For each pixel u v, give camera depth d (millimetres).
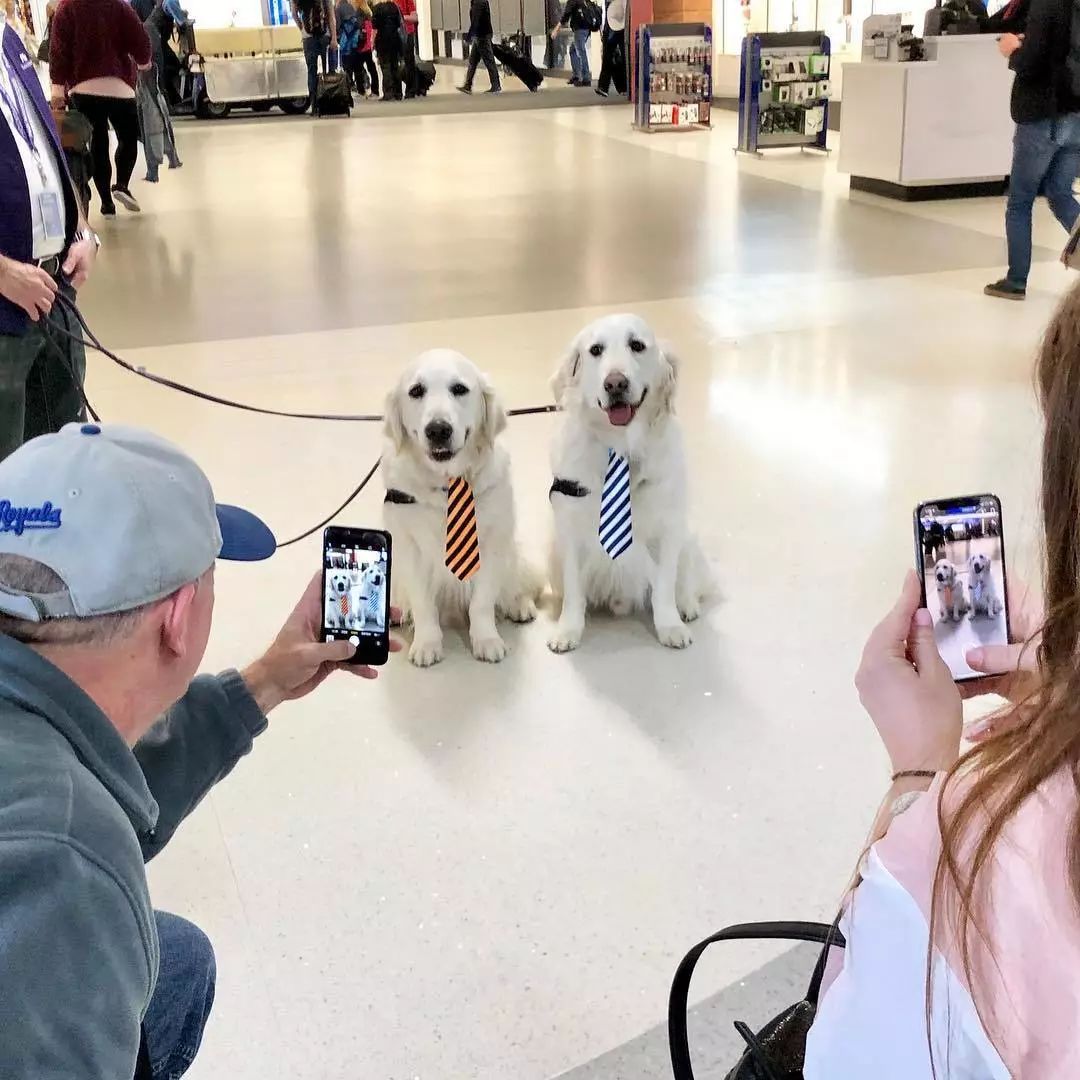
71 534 1065
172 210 10164
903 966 765
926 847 780
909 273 7227
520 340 6086
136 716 1159
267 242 8734
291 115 18047
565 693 3000
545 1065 1881
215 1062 1896
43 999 849
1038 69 6035
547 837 2426
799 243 8188
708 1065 1865
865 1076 793
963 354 5629
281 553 3783
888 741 1145
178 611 1144
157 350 6055
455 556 3061
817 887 2260
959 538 1359
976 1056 718
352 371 5660
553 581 3520
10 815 886
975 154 9688
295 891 2285
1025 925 680
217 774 1576
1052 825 682
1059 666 701
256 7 25516
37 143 2809
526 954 2111
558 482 3211
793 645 3184
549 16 24906
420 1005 2004
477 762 2697
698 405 5070
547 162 12461
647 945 2123
